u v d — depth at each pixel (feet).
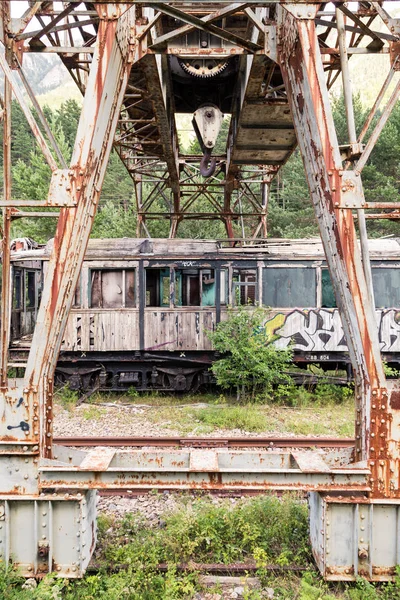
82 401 29.35
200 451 12.55
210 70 23.85
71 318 30.89
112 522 14.03
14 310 32.76
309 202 80.94
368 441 11.44
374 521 11.35
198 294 31.24
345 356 30.94
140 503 15.46
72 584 11.10
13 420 11.32
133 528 13.65
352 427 23.67
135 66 20.21
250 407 27.09
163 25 21.72
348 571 11.33
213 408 27.50
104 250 31.04
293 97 14.05
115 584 10.84
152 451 12.46
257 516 13.75
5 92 14.83
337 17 13.88
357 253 11.41
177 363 31.60
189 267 30.94
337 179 11.50
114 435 22.68
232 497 15.74
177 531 12.82
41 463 11.41
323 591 10.75
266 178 40.98
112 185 100.17
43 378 11.73
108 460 11.77
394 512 11.36
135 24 15.12
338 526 11.35
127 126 35.37
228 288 30.94
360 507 11.35
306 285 30.99
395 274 30.86
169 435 22.61
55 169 11.52
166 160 33.58
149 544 12.59
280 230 76.07
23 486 11.35
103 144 13.10
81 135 11.65
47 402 12.16
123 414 26.53
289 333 30.86
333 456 13.39
